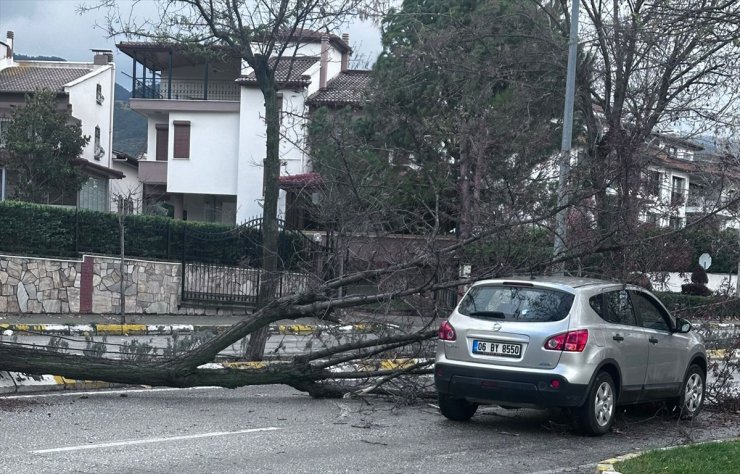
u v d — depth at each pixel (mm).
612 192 13844
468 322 9977
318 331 12672
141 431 9227
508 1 22500
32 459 7703
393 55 25469
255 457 8211
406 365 12297
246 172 39188
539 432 10195
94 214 24297
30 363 10656
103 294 23453
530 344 9531
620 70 16906
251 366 13727
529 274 12203
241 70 39156
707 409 12617
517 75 21609
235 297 25375
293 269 20312
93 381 11586
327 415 10797
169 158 40125
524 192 12305
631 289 10789
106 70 45094
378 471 7840
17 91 39906
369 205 13922
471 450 8984
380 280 12070
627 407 12156
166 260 24969
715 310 13977
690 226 12609
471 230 12508
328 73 39219
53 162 34281
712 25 9914
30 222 23438
